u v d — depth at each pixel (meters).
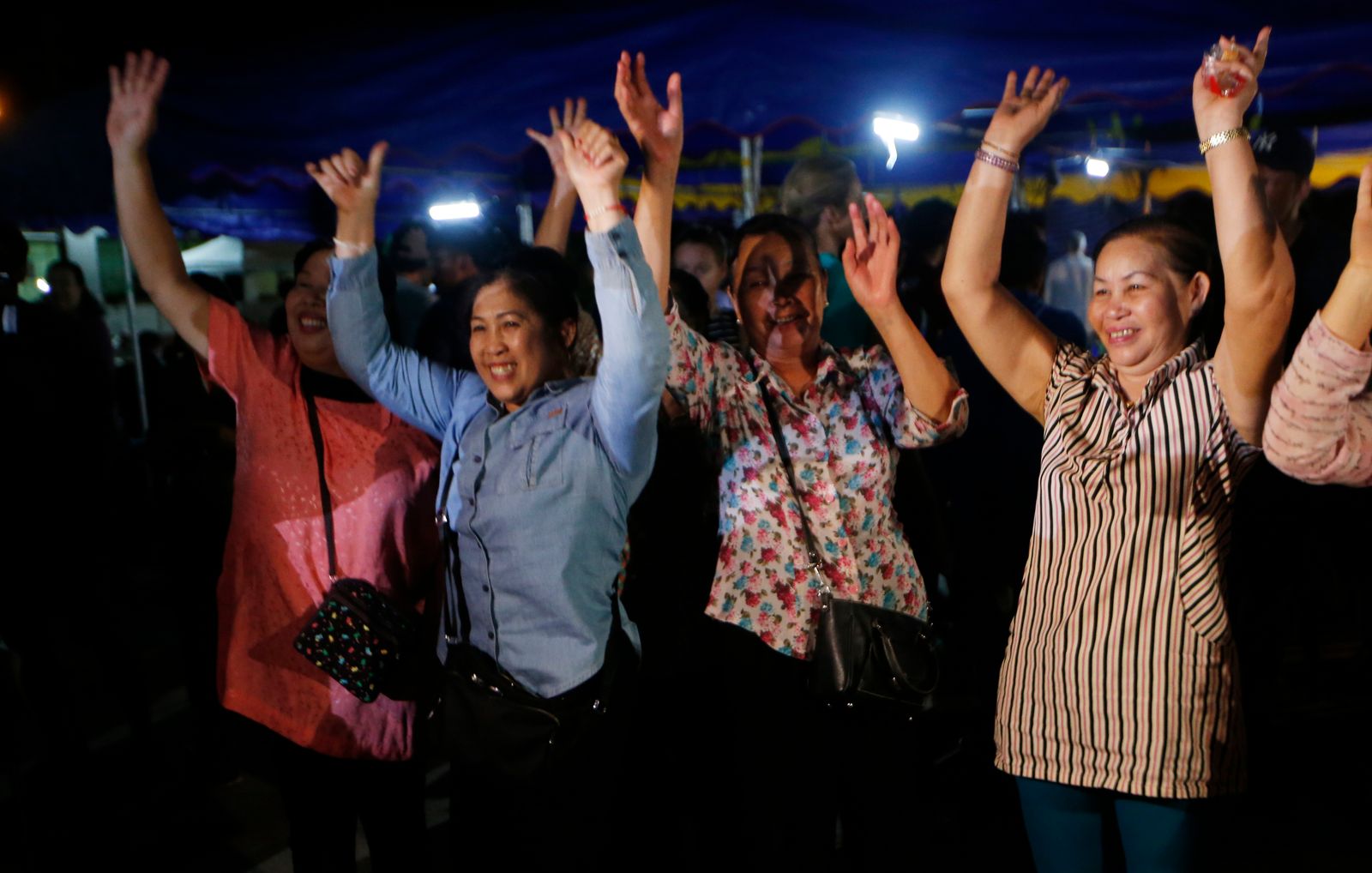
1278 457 1.87
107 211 4.52
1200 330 3.02
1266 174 3.23
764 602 2.51
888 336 2.52
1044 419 2.38
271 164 4.02
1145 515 2.10
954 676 4.23
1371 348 1.76
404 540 2.70
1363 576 3.77
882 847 2.59
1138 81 3.22
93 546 4.20
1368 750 3.96
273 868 3.56
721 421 2.58
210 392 3.76
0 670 4.20
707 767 2.71
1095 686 2.12
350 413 2.71
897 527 2.68
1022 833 3.59
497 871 2.40
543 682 2.30
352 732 2.60
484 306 2.42
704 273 4.25
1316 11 3.10
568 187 3.37
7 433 3.82
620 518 2.38
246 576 2.65
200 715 4.18
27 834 3.69
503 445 2.36
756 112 3.50
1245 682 3.58
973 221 2.37
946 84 3.33
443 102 3.90
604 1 3.71
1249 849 3.43
